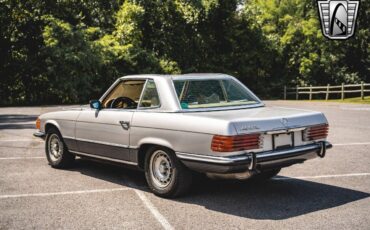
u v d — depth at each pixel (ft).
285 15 123.75
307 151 18.49
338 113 58.85
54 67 91.15
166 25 112.88
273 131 17.52
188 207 17.65
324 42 116.16
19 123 48.88
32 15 95.96
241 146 16.70
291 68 119.65
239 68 118.93
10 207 17.69
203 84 20.24
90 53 92.12
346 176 22.95
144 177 23.06
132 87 21.45
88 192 20.02
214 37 118.11
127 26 103.65
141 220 16.07
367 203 18.04
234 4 117.39
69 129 23.88
